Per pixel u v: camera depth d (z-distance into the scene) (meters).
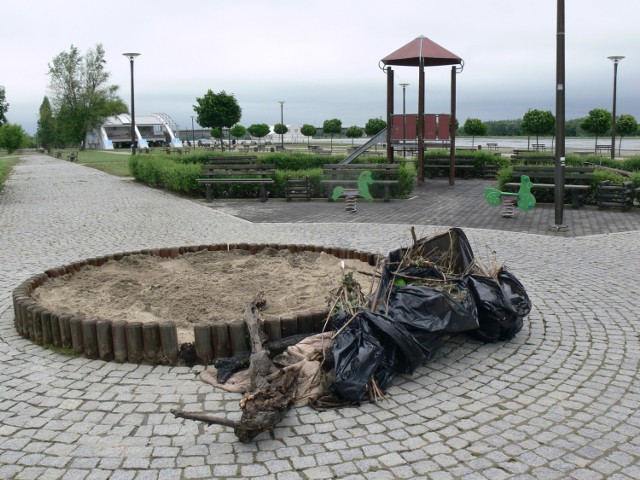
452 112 23.11
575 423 4.33
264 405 4.14
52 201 19.48
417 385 5.02
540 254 10.14
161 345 5.42
